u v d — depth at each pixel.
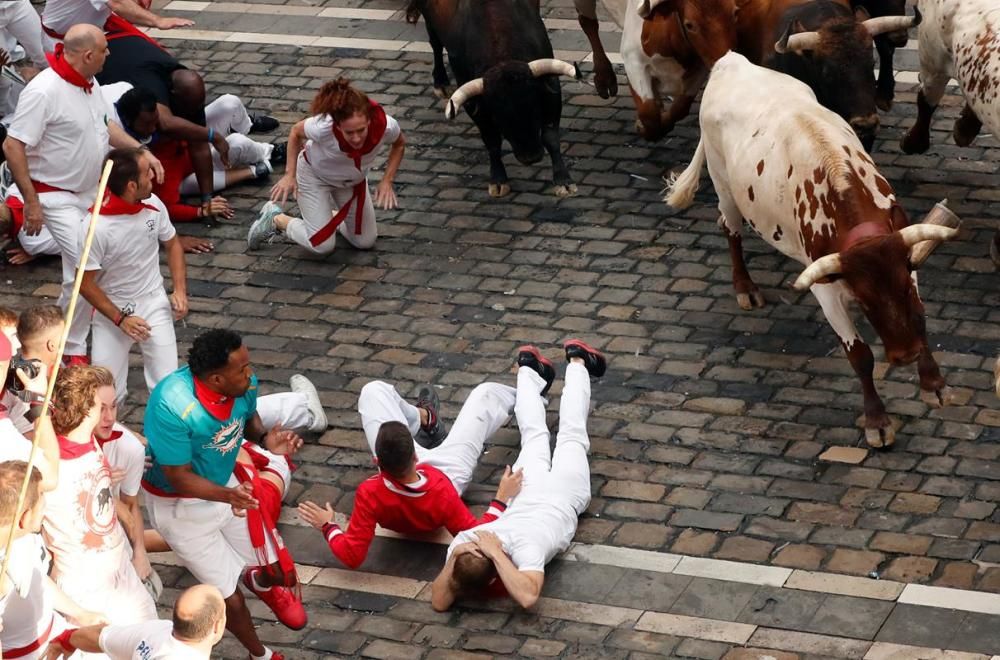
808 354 9.99
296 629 8.10
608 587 8.25
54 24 12.78
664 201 11.89
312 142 10.95
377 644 8.03
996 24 10.33
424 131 13.20
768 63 10.88
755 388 9.73
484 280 11.18
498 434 9.63
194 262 11.78
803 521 8.58
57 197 10.30
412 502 8.29
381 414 9.09
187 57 14.77
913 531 8.41
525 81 11.42
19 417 7.79
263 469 8.66
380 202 11.10
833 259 8.41
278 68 14.45
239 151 12.66
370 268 11.48
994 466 8.83
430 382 10.15
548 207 11.98
